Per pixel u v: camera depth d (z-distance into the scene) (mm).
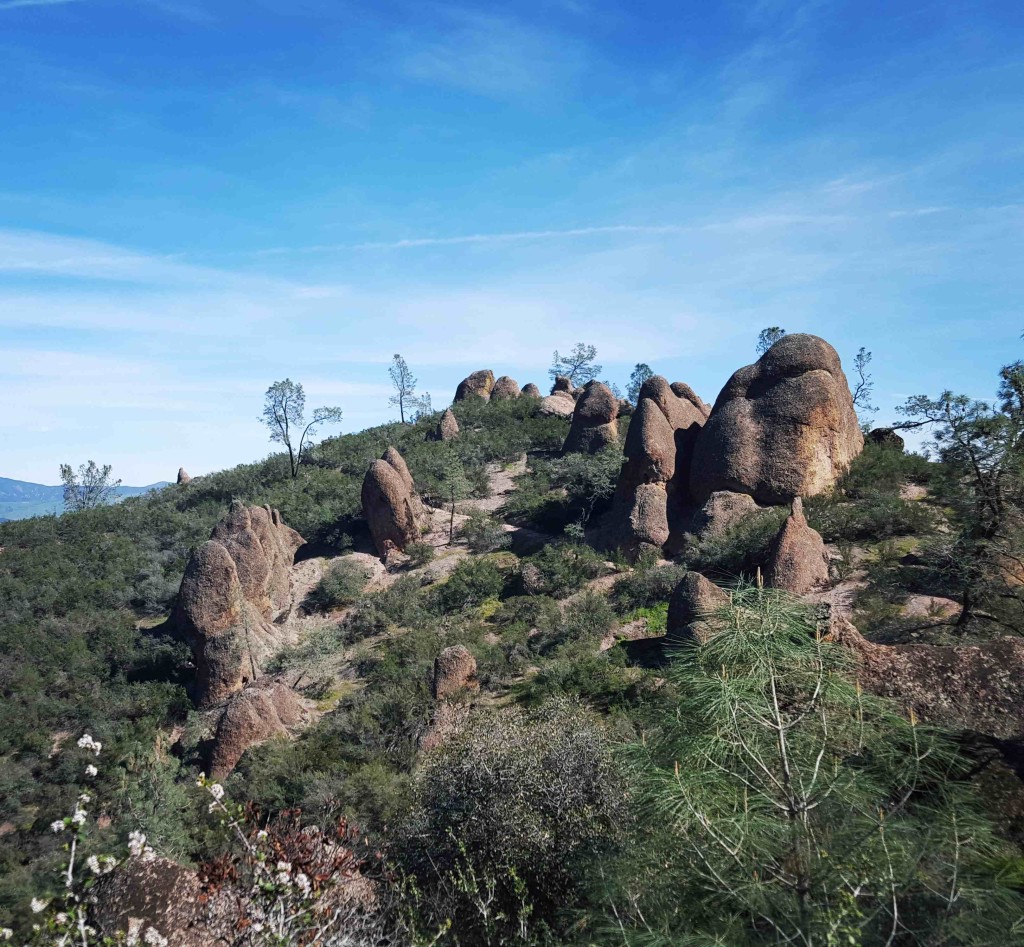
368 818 17188
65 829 6246
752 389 35719
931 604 22969
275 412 58906
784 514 31062
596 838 9336
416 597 36188
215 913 6438
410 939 7715
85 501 69688
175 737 28531
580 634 28500
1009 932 4625
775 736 6258
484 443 57250
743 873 5383
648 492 36219
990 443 19656
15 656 32656
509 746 12148
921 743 6312
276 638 33812
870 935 4875
